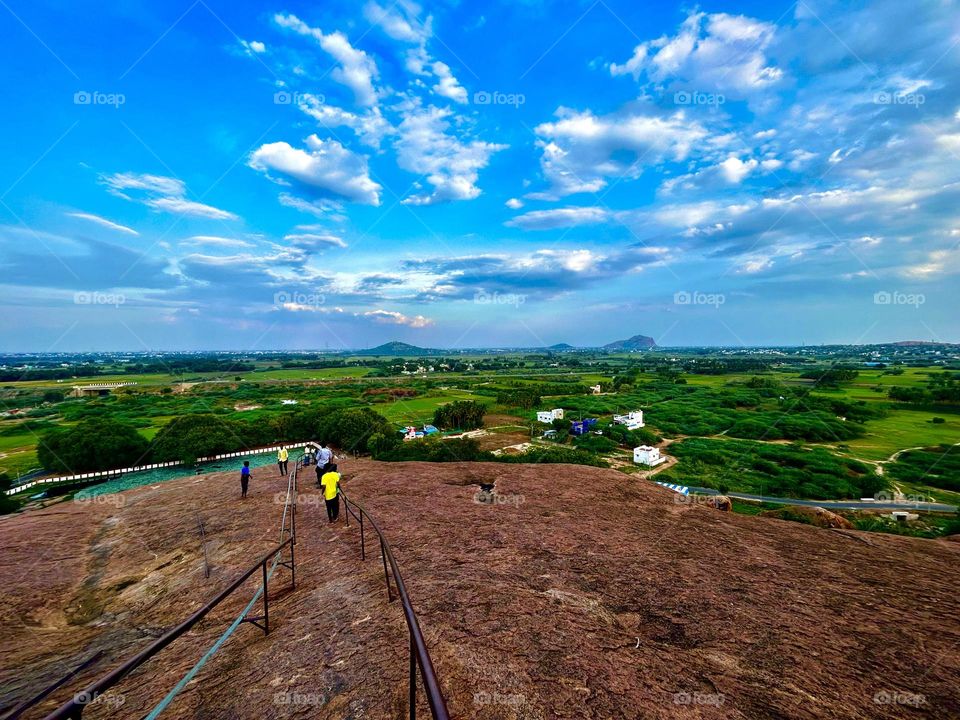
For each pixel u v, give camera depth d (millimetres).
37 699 3445
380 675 4832
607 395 119000
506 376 177125
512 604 6637
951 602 6867
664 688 4645
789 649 5508
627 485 15266
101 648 6910
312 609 7047
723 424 84625
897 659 5316
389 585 7141
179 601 8688
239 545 11305
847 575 7906
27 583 10031
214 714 4508
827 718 4246
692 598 6938
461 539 10086
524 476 16516
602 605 6664
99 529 14180
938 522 41656
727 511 13289
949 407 95062
